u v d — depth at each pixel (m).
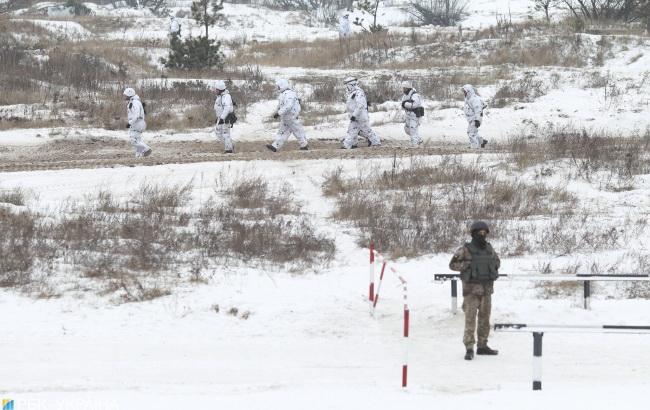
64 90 118.19
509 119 108.06
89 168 82.81
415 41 153.88
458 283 53.03
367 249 60.66
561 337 44.28
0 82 117.06
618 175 81.56
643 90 116.75
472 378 37.72
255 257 57.66
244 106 113.31
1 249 55.19
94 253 56.44
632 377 37.81
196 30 195.50
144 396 33.78
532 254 59.66
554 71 127.50
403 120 108.62
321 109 114.44
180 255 57.16
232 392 34.62
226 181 79.00
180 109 112.38
